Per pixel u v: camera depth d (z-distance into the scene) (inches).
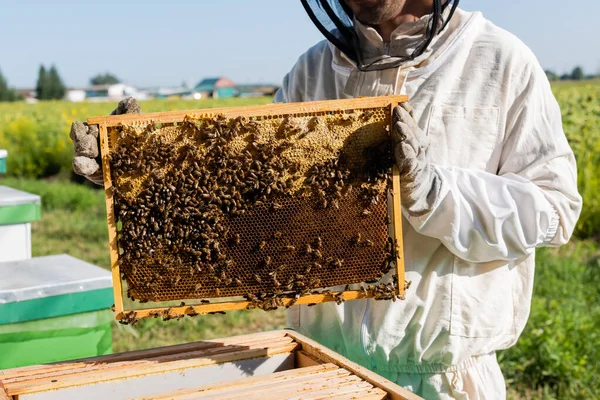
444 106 88.4
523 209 82.7
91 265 139.6
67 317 124.4
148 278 76.2
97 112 1075.9
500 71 88.1
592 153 482.6
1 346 118.3
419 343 90.1
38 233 434.3
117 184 75.5
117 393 73.2
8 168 763.4
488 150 88.7
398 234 76.7
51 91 4190.5
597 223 399.2
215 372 78.1
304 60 107.1
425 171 77.3
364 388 67.4
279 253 76.9
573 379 191.0
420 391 92.4
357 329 92.7
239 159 76.2
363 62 92.8
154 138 75.3
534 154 86.8
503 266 90.5
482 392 91.5
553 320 218.2
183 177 75.3
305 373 72.7
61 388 70.8
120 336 245.1
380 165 75.8
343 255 77.8
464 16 91.4
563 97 796.0
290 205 76.5
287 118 75.7
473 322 89.2
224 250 76.3
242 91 1989.4
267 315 274.8
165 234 74.7
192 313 75.5
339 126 76.5
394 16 87.4
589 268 313.7
